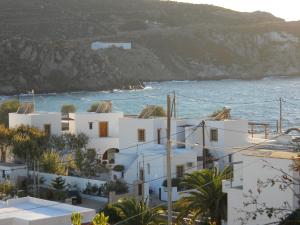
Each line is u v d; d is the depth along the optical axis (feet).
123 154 211.41
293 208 107.34
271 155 119.34
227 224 128.16
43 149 214.28
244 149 138.72
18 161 216.13
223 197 131.03
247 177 120.98
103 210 141.59
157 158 195.21
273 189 115.65
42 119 240.53
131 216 133.80
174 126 214.07
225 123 211.20
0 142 222.89
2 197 169.99
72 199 181.27
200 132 214.69
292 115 576.61
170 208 111.45
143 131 215.31
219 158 207.62
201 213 134.21
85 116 246.06
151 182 194.49
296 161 65.31
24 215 129.29
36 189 190.39
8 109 305.73
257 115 580.30
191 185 137.69
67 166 216.13
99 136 248.11
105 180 199.11
